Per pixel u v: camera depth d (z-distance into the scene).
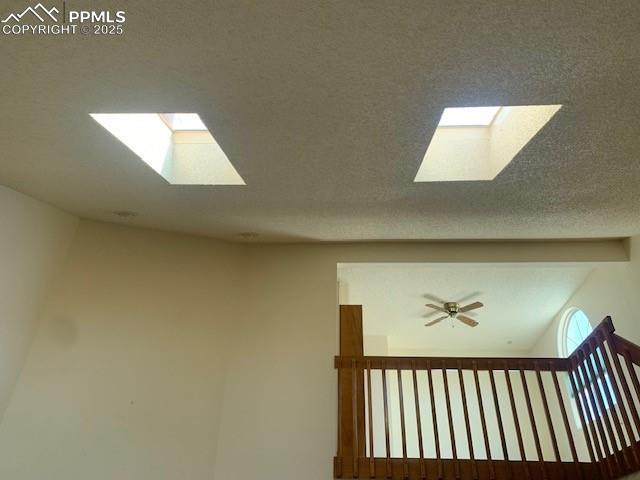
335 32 1.86
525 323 7.18
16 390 3.62
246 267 4.79
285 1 1.71
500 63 2.04
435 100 2.31
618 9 1.73
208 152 3.46
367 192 3.44
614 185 3.31
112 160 3.02
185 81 2.18
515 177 3.19
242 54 1.99
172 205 3.80
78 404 3.69
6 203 3.50
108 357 3.92
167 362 4.08
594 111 2.40
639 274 4.53
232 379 4.25
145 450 3.69
